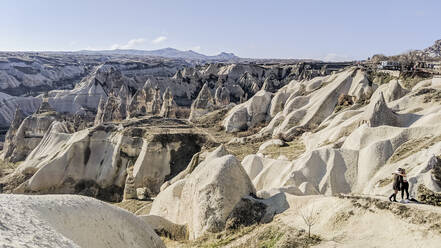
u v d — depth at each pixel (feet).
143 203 165.89
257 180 140.56
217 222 71.82
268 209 70.64
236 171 78.33
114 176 202.69
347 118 187.42
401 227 51.52
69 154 210.79
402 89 202.18
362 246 50.93
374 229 53.88
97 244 39.52
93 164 211.41
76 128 293.43
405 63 296.10
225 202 73.61
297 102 253.24
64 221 36.60
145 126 231.50
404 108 178.19
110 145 213.66
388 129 136.15
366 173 122.83
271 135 235.40
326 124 208.54
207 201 74.95
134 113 301.63
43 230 27.02
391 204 55.83
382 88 214.28
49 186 203.72
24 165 220.64
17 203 32.81
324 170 130.62
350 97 229.45
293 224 61.05
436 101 171.42
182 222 85.51
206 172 80.43
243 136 247.91
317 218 61.05
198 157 164.35
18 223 26.61
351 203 60.03
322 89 257.55
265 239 59.52
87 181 206.90
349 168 128.67
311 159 133.59
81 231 38.27
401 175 57.41
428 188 84.94
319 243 53.72
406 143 124.06
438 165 92.89
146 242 50.19
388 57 458.50
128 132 211.82
